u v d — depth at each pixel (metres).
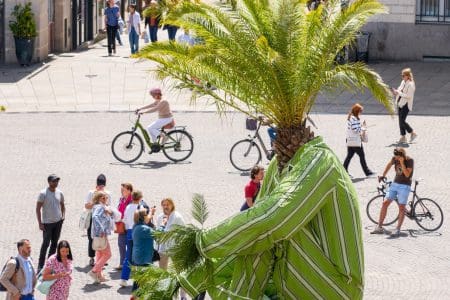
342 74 8.50
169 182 28.11
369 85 8.73
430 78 41.84
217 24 8.21
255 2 8.12
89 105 37.16
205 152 31.08
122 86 40.28
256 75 7.96
